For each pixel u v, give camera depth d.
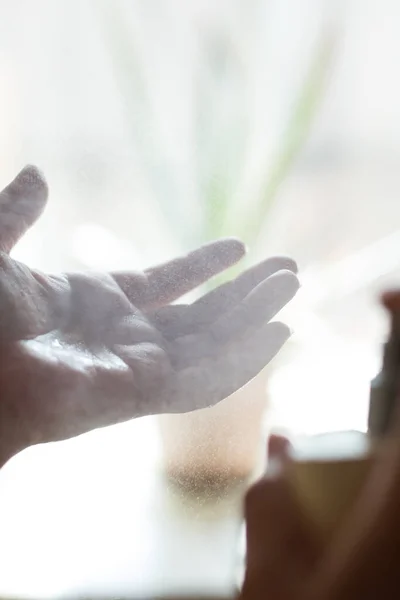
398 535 0.65
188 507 0.80
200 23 1.00
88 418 0.75
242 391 0.80
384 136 0.98
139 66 0.98
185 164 0.96
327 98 0.99
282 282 0.78
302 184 0.97
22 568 0.79
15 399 0.72
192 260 0.80
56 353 0.73
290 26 1.00
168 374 0.77
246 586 0.69
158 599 0.77
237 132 0.97
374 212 0.97
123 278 0.79
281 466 0.69
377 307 0.86
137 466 0.82
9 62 0.96
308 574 0.67
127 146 0.96
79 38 0.97
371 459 0.68
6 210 0.74
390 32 0.99
